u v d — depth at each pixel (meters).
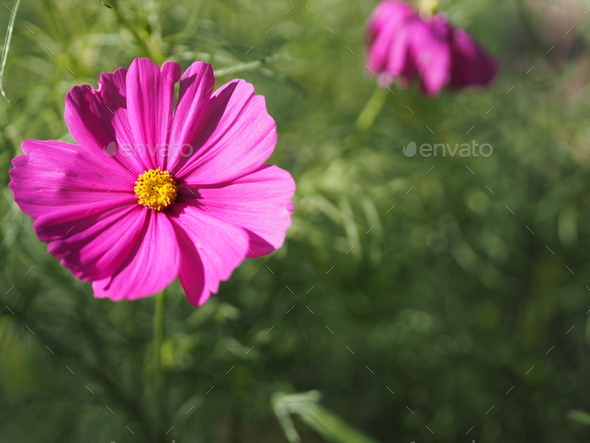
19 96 0.46
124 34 0.44
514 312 0.65
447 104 0.62
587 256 0.64
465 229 0.63
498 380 0.60
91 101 0.37
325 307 0.55
